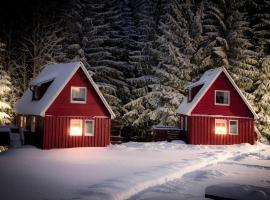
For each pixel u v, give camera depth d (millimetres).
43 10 42344
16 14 42000
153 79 43344
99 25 46219
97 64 45219
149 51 44969
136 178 15039
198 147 29750
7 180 15078
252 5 46094
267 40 43625
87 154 24391
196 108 32438
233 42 43406
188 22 44125
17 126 34375
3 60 40500
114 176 16094
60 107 28156
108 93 44688
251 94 41438
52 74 31953
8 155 23531
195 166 19469
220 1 45375
